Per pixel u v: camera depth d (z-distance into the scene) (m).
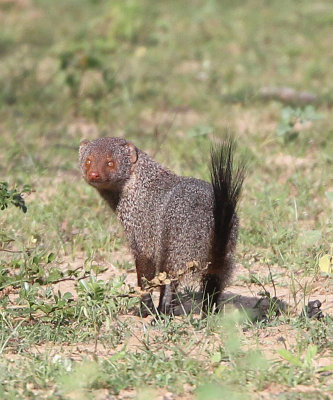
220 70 22.95
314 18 29.47
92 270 10.12
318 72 22.47
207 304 8.56
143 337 7.84
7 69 22.81
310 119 15.02
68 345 7.73
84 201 12.68
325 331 7.78
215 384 6.48
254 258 10.54
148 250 8.96
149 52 25.09
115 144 9.18
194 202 8.45
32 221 11.52
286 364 7.01
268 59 24.30
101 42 25.03
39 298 9.03
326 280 9.73
